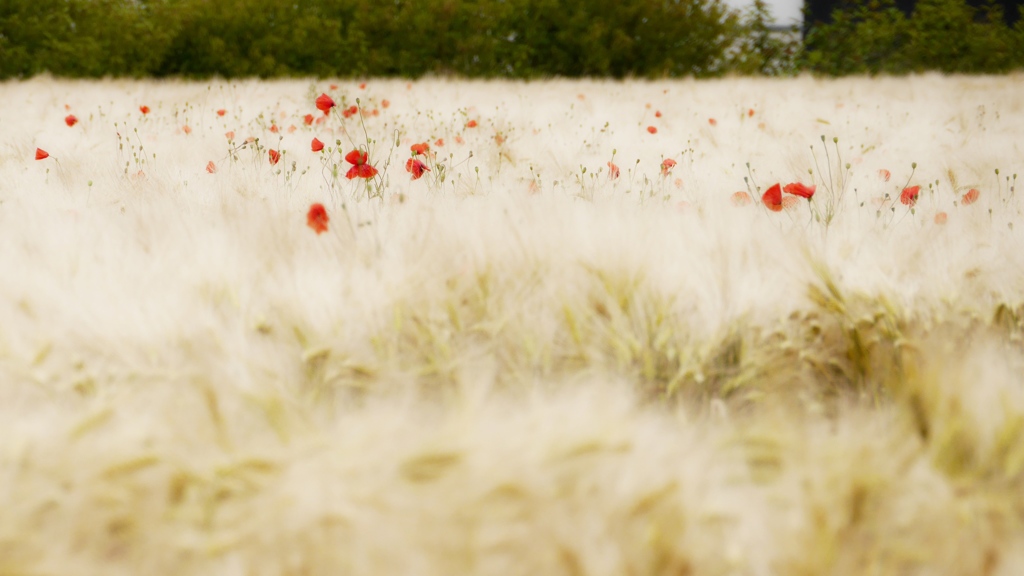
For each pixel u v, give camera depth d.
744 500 1.02
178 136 5.84
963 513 1.00
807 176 3.86
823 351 1.62
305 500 0.99
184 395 1.22
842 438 1.12
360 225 2.05
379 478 1.02
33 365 1.30
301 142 5.51
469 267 1.70
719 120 7.12
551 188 3.50
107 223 2.15
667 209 2.73
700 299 1.66
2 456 1.04
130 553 1.01
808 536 0.97
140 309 1.43
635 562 0.94
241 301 1.56
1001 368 1.28
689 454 1.07
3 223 2.20
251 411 1.22
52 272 1.63
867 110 7.92
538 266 1.71
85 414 1.12
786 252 1.82
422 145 3.74
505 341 1.55
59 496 1.02
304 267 1.70
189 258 1.75
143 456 1.05
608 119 7.19
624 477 1.00
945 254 1.89
